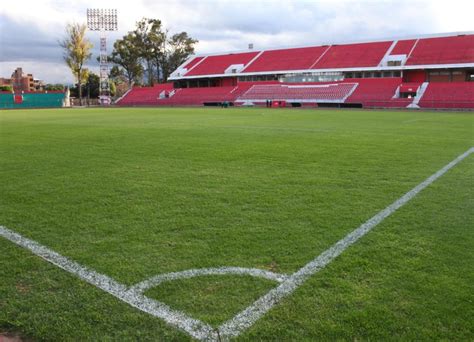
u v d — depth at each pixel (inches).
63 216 199.2
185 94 2383.1
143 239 166.9
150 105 2379.4
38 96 2425.0
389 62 1875.0
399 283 127.0
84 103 2664.9
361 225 182.7
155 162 350.3
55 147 453.7
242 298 119.1
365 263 142.1
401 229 177.0
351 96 1840.6
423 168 319.9
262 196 234.1
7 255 152.3
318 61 2140.7
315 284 127.0
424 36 2043.6
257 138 535.8
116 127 729.0
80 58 2554.1
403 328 103.4
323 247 157.1
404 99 1679.4
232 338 100.6
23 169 322.0
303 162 348.8
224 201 224.1
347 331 102.3
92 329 105.0
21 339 102.2
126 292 123.5
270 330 103.3
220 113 1307.8
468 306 113.3
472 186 257.6
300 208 210.1
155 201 224.5
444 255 148.5
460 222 186.1
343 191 245.8
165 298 119.8
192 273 135.6
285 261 144.5
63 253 153.4
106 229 179.5
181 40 3134.8
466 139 520.7
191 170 313.7
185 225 183.9
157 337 101.7
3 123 873.5
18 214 203.3
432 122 852.0
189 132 622.5
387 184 264.2
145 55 3088.1
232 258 147.4
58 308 115.0
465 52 1777.8
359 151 414.0
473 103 1530.5
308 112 1369.3
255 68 2293.3
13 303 117.6
